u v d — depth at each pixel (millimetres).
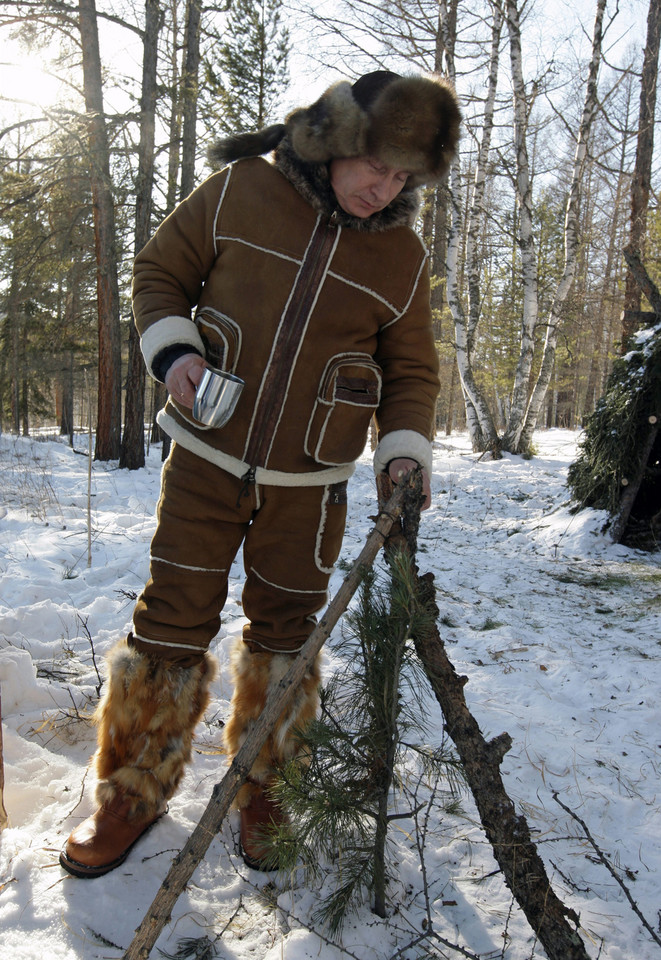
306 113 1717
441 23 12031
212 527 1880
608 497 6332
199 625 1910
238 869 1858
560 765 2553
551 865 1994
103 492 8266
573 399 33750
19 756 2217
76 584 4156
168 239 1874
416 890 1833
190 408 1711
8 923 1608
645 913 1812
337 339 1829
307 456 1862
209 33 16594
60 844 1866
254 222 1794
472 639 3854
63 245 13180
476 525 7160
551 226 22938
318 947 1576
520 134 12328
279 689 1555
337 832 1659
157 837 1909
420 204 1873
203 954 1575
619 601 4750
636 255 6551
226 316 1804
